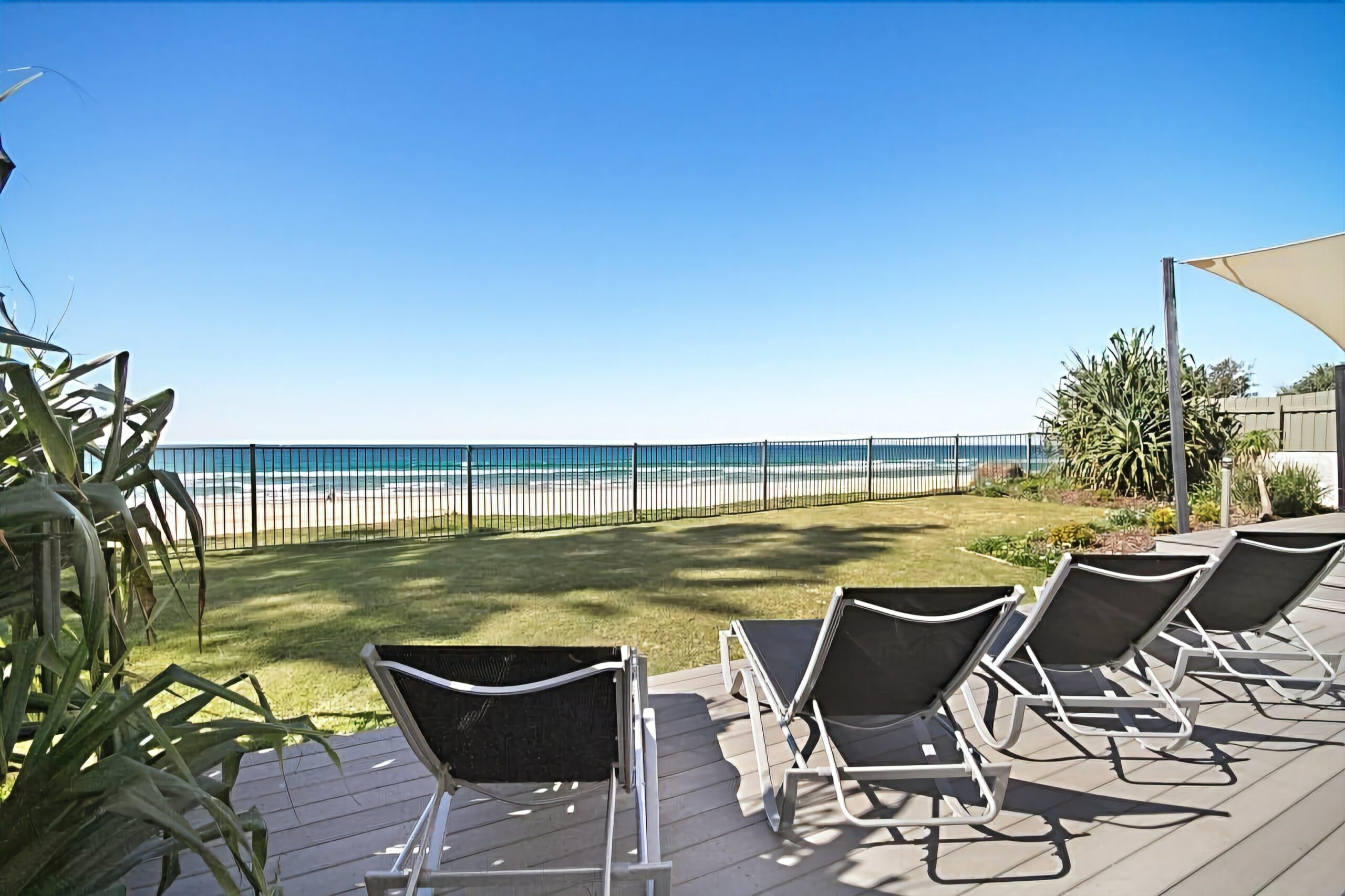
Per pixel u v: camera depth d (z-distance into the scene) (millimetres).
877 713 2441
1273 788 2418
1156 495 11031
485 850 2096
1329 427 9836
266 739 1501
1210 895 1863
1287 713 3049
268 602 5328
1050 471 13289
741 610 5145
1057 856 2062
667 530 9656
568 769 1834
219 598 5465
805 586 5957
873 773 2105
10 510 1047
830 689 2326
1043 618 2688
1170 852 2062
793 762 2619
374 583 6047
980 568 6754
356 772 2562
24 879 1181
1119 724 2977
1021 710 2533
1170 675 3494
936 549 7832
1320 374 18859
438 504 11258
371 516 11445
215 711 3229
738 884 1957
